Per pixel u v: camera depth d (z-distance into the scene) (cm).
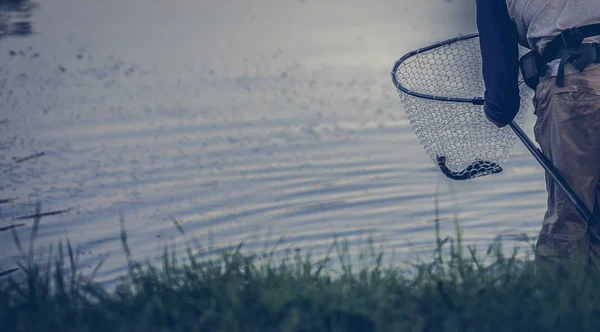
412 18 7450
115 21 7625
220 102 4088
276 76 4791
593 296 1385
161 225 2366
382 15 7719
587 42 1533
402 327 1287
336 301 1366
